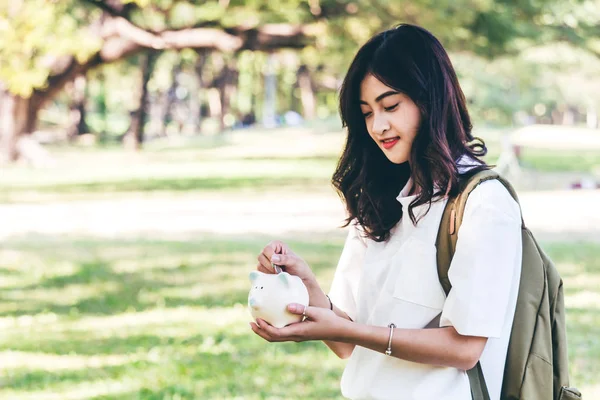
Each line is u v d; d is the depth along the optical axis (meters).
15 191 22.88
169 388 6.57
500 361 2.70
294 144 44.16
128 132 51.47
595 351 7.55
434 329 2.62
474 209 2.62
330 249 13.48
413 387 2.70
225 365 7.30
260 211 18.78
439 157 2.61
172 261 12.66
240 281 11.20
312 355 7.64
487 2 23.02
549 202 20.17
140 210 19.06
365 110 2.77
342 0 23.22
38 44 21.89
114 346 8.01
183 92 75.19
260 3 26.70
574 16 27.25
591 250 13.30
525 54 38.88
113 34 28.89
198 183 25.39
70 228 16.30
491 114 46.94
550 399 2.71
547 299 2.72
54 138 53.12
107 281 11.23
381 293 2.76
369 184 2.89
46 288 10.83
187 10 28.12
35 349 7.91
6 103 30.95
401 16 22.05
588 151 40.53
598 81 50.72
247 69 60.81
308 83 61.31
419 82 2.62
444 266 2.67
